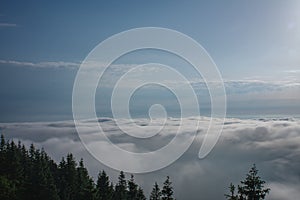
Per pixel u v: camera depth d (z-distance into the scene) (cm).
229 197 4059
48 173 7550
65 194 7519
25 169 8394
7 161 7581
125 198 8069
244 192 3959
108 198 7650
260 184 3947
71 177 8019
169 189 5800
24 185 6950
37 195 6756
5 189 6344
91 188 6562
